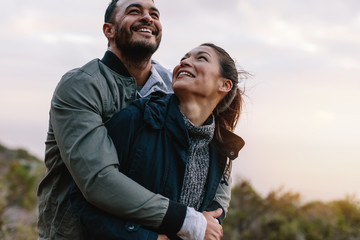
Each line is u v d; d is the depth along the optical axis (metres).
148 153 1.98
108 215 1.89
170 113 2.09
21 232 6.28
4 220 6.79
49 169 2.20
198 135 2.15
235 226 6.66
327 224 6.48
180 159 2.03
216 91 2.20
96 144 1.90
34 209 7.86
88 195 1.86
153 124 2.02
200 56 2.21
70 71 2.13
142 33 2.38
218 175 2.27
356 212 7.12
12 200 8.45
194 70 2.14
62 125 1.96
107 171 1.85
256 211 6.99
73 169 1.88
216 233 1.98
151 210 1.86
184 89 2.11
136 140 2.00
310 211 7.17
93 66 2.16
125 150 1.98
